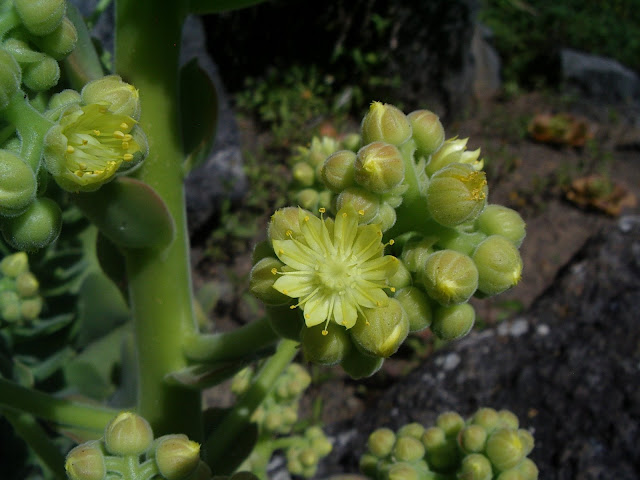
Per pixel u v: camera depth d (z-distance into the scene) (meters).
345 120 0.40
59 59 0.07
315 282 0.07
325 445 0.13
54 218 0.07
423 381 0.22
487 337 0.23
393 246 0.08
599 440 0.18
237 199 0.32
